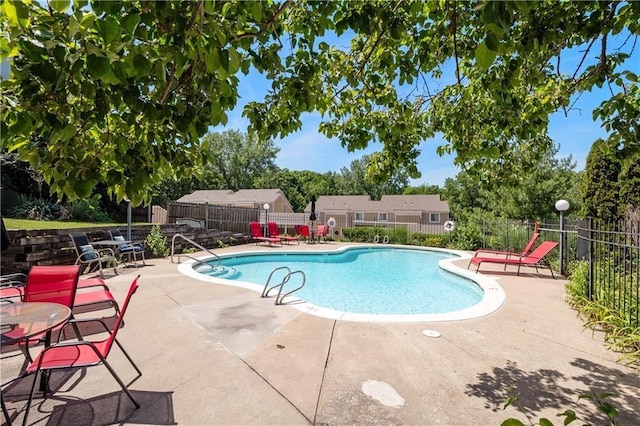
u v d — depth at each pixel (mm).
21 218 14555
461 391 3059
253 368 3430
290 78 2697
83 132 1639
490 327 4766
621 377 3336
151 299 5945
